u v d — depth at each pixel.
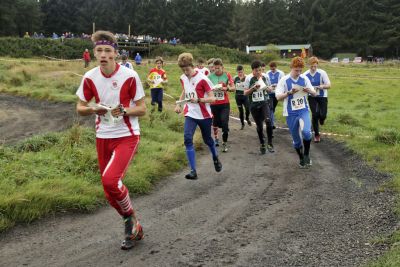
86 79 4.37
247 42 83.88
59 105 15.53
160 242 4.58
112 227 4.98
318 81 10.56
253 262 4.09
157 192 6.43
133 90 4.39
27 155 7.00
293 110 7.82
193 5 82.06
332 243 4.46
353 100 21.53
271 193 6.34
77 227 4.95
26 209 5.07
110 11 84.19
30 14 71.44
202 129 6.96
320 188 6.52
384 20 78.75
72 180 5.99
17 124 11.66
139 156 7.65
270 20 85.62
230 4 85.44
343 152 9.12
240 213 5.48
